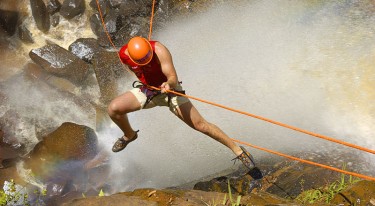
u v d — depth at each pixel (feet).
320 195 17.44
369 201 15.38
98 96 35.32
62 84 36.29
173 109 17.20
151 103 17.33
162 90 16.24
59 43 41.27
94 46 38.22
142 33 38.32
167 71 16.43
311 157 21.83
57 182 27.89
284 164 21.47
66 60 36.40
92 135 29.55
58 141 29.07
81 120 33.96
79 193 27.40
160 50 16.42
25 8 42.24
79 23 41.78
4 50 40.68
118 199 14.71
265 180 19.99
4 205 17.60
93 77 36.22
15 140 32.81
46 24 41.81
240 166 22.00
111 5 40.32
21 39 41.45
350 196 15.79
